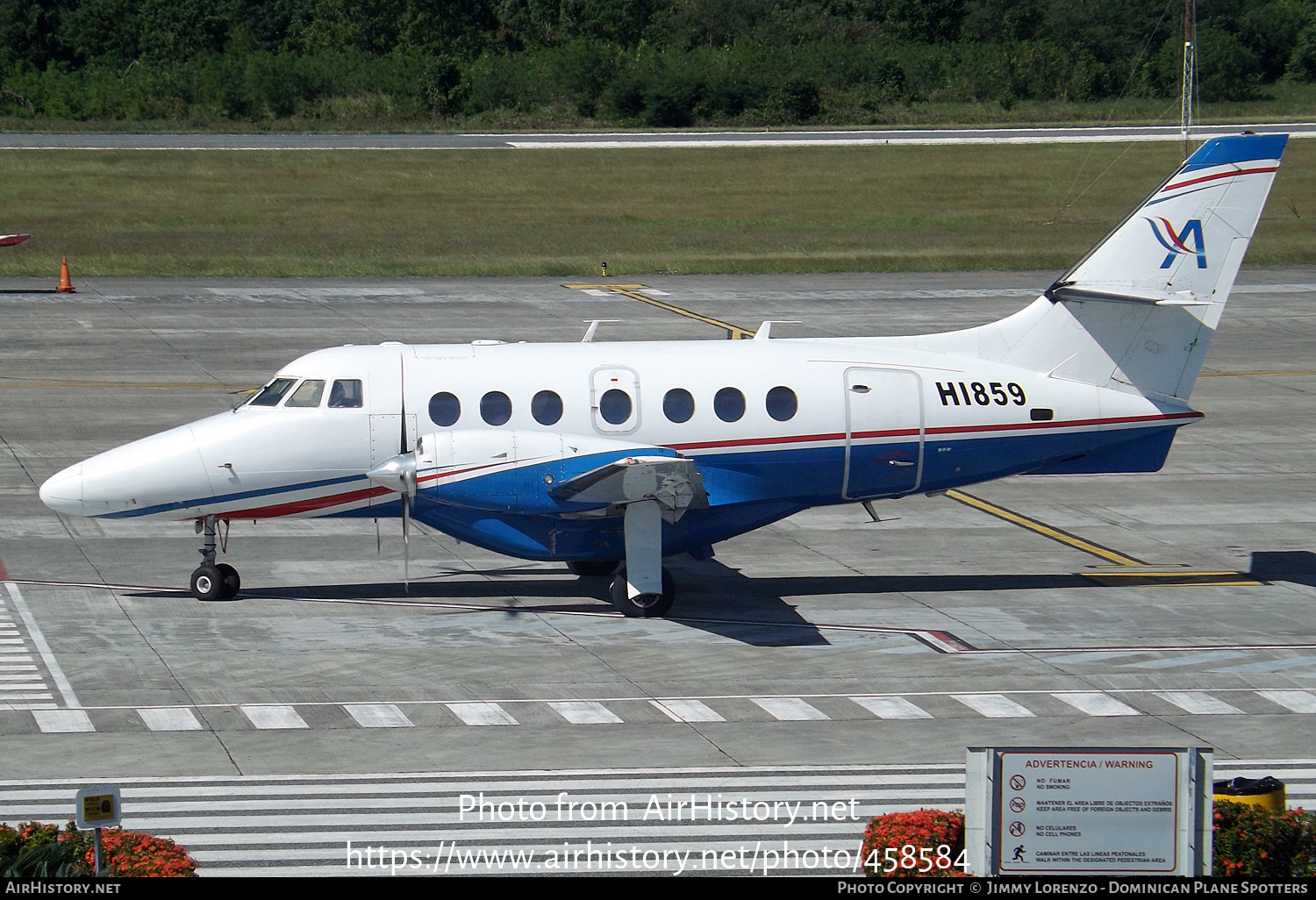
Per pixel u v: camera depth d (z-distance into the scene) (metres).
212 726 39.75
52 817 33.28
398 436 51.53
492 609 52.53
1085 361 54.94
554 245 159.38
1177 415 55.31
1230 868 26.89
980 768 25.09
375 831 32.84
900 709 42.06
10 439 77.25
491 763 37.25
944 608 53.66
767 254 154.50
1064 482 76.06
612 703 42.28
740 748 38.59
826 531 66.00
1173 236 54.41
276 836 32.50
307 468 51.38
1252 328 116.81
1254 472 77.75
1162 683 44.84
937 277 140.50
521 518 51.44
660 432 52.06
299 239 160.25
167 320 112.69
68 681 43.47
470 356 52.59
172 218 171.38
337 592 54.41
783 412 52.72
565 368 52.38
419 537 63.41
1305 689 44.44
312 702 41.97
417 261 147.00
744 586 56.59
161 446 51.34
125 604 52.09
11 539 60.66
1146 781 24.66
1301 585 57.41
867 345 55.00
